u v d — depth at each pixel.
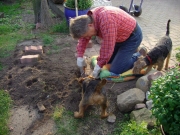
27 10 8.18
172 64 4.59
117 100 3.46
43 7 6.35
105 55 3.34
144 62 3.84
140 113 3.15
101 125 3.21
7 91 3.94
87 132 3.11
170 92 2.36
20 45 5.46
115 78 3.94
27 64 4.57
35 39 5.81
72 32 3.09
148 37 5.89
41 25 6.50
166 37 4.31
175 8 8.81
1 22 7.00
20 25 6.79
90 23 3.09
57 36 5.99
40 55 4.90
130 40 3.75
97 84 3.01
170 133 2.36
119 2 9.58
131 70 4.02
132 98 3.33
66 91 3.80
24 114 3.50
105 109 3.21
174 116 2.29
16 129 3.24
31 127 3.25
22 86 3.99
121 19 3.43
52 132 3.14
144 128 2.78
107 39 3.22
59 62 4.62
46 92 3.81
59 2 7.68
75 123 3.25
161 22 7.12
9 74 4.33
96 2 7.11
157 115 2.40
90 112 3.42
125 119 3.29
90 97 3.06
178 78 2.45
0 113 3.51
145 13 8.16
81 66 3.82
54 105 3.59
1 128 3.20
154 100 2.46
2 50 5.23
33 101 3.71
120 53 3.86
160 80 2.59
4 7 8.45
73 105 3.54
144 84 3.53
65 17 6.49
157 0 10.03
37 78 4.11
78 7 6.04
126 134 2.78
